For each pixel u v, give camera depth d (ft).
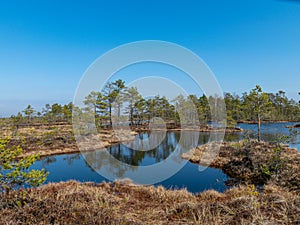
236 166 26.81
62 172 28.94
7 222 9.80
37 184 14.10
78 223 10.19
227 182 22.72
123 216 11.51
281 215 10.32
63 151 42.04
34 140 48.16
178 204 13.37
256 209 10.89
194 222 10.46
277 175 20.67
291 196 13.61
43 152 40.50
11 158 14.14
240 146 35.42
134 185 20.02
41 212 10.96
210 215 10.88
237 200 12.39
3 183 13.57
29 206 11.62
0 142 14.30
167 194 16.80
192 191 20.29
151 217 11.85
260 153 28.07
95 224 10.23
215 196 16.71
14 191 13.78
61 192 14.74
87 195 14.51
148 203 14.94
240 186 19.04
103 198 14.44
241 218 10.12
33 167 31.94
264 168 22.62
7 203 12.18
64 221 10.36
